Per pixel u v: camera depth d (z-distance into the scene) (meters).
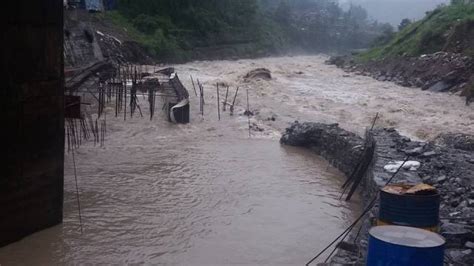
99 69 42.06
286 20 131.38
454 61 44.50
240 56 94.88
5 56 11.47
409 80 49.00
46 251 12.05
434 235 6.50
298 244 12.79
